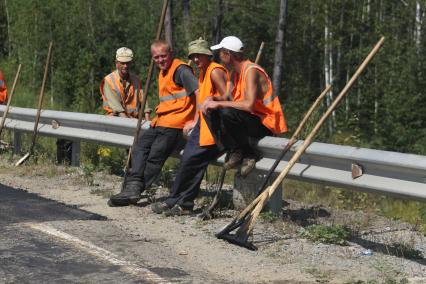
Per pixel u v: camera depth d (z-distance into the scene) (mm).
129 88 12461
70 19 37438
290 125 36500
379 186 7555
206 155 9289
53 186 11406
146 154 10141
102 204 10086
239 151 8953
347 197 11742
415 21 35219
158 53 9906
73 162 13125
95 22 38438
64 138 13102
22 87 35094
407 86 32844
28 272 6832
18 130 14297
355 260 7480
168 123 9992
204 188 11203
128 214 9484
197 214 9414
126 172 10578
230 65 8797
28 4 36906
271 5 42781
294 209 10031
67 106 32906
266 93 8742
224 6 39719
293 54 44125
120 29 38906
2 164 13492
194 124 9703
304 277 6875
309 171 8383
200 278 6723
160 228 8719
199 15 37375
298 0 42875
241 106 8531
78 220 8977
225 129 8852
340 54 39719
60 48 36406
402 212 11297
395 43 34594
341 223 9172
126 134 11703
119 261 7207
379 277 6902
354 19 39531
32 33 36750
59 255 7398
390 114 32375
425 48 33656
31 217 9102
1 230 8422
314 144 8367
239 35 43938
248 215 8297
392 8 38688
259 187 9211
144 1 41625
